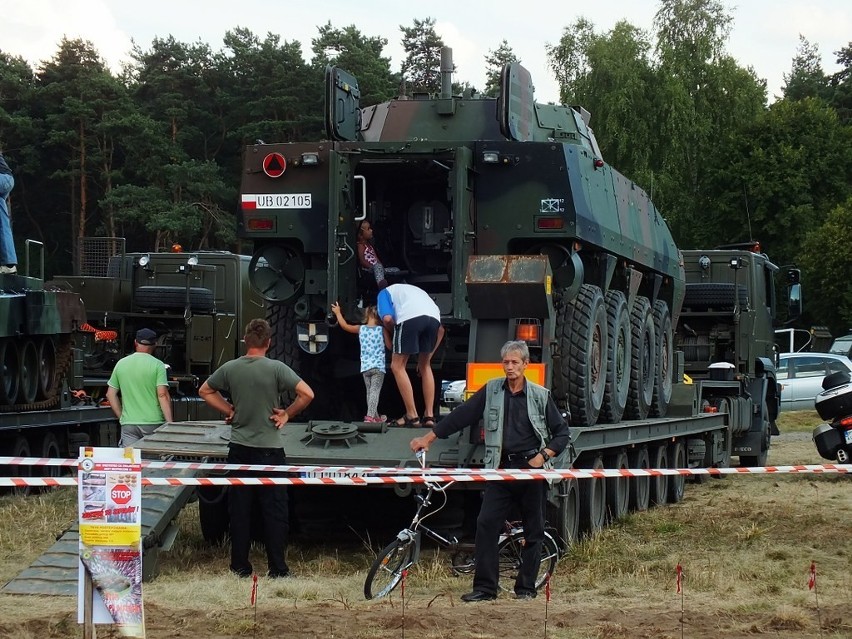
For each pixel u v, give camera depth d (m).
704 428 17.00
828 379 18.31
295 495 11.49
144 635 6.32
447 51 13.14
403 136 12.90
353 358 12.48
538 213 11.50
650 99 47.66
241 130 55.66
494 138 12.84
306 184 11.85
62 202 58.81
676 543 11.41
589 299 11.98
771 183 51.06
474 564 8.88
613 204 13.15
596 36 48.44
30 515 12.62
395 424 11.05
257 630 7.22
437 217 12.52
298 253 12.05
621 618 7.63
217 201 55.31
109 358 21.34
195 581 9.15
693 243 52.44
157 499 9.72
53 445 17.09
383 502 11.54
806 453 22.23
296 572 9.77
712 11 51.00
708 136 51.59
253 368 9.55
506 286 10.45
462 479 8.63
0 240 15.74
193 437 10.65
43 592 8.47
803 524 12.65
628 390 13.87
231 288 22.27
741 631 7.28
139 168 54.75
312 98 55.81
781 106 52.44
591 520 11.87
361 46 58.19
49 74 57.31
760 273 21.36
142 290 21.30
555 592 8.72
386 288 11.17
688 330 20.19
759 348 21.12
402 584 8.04
